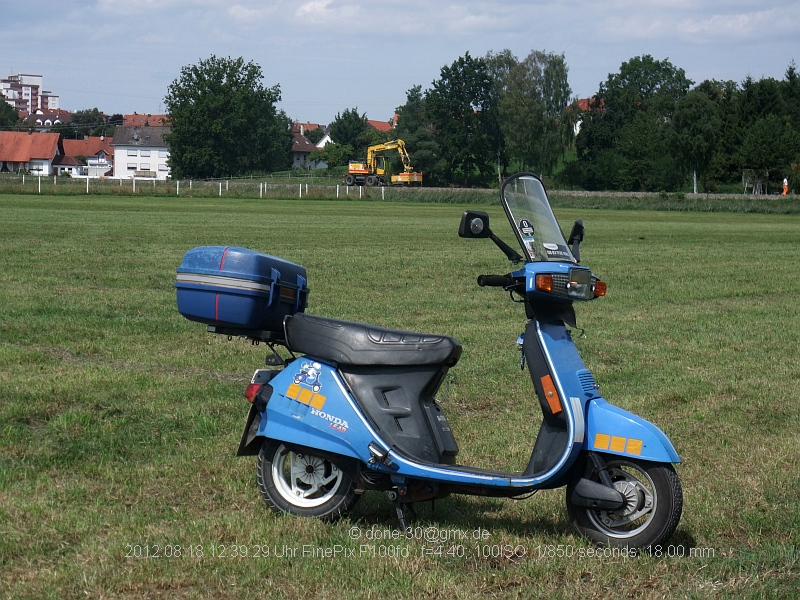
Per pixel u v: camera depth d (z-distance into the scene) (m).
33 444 6.18
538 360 4.72
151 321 11.27
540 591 4.18
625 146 108.12
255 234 27.91
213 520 4.91
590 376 4.80
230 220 35.91
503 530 4.95
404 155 93.25
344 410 4.84
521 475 4.66
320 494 5.10
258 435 5.05
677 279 18.72
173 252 20.70
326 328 5.00
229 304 4.99
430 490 4.78
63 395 7.44
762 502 5.54
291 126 182.38
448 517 5.17
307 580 4.22
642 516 4.75
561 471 4.57
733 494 5.68
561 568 4.45
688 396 8.42
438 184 116.25
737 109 110.56
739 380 9.16
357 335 4.94
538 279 4.64
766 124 97.12
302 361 5.04
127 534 4.68
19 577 4.14
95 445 6.21
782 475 6.05
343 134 168.50
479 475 4.63
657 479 4.56
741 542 4.93
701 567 4.51
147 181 70.88
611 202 72.31
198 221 34.34
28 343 9.74
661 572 4.44
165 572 4.23
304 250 22.80
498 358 9.77
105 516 4.92
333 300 13.88
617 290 16.64
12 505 5.02
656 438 4.54
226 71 110.75
